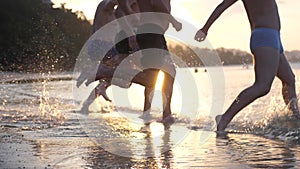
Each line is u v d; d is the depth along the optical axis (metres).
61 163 4.34
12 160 4.39
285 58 6.85
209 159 4.62
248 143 5.45
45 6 37.19
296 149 5.05
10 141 5.34
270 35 6.42
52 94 12.26
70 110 8.46
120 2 7.10
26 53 33.25
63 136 5.76
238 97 6.42
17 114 7.79
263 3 6.49
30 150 4.87
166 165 4.38
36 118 7.36
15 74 26.12
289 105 6.73
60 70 30.80
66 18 37.41
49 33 34.25
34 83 18.28
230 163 4.45
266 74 6.41
